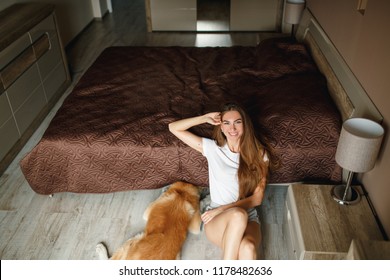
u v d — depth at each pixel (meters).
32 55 3.11
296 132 2.17
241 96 2.62
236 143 1.97
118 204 2.41
